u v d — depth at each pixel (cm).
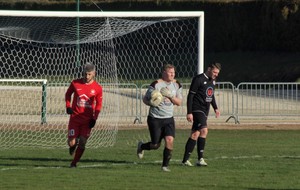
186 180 3156
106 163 3738
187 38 9606
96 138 4941
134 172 3391
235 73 10394
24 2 11369
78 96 3491
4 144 4688
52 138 5012
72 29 6588
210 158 3944
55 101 6569
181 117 6175
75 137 3506
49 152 4262
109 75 5512
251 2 11094
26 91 6731
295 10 10694
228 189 2934
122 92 6738
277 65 10325
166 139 3400
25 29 6612
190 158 3947
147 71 9462
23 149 4428
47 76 7981
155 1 11375
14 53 8169
